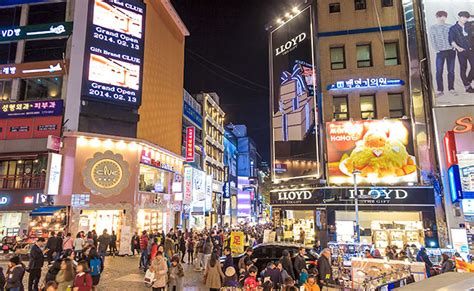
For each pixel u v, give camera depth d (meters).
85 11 27.08
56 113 25.59
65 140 25.03
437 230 18.83
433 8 21.47
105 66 27.12
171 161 33.28
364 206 19.92
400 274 8.52
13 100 26.33
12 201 24.73
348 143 21.23
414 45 21.66
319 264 11.07
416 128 20.66
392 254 15.17
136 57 28.84
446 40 20.95
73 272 8.98
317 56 22.80
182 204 35.25
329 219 20.16
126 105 27.66
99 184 25.08
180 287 10.74
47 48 27.22
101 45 27.14
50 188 23.30
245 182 72.19
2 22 28.02
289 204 21.66
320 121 21.78
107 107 26.97
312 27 23.31
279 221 22.98
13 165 25.59
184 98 41.50
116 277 15.35
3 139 25.42
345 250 15.53
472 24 20.92
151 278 10.19
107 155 25.80
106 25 27.67
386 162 20.58
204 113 49.03
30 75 26.53
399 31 22.38
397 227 20.05
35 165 25.33
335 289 10.45
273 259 13.73
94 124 26.20
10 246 21.30
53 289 7.38
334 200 20.23
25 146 25.16
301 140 22.91
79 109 25.69
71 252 9.48
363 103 22.11
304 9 24.19
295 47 24.36
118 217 25.98
